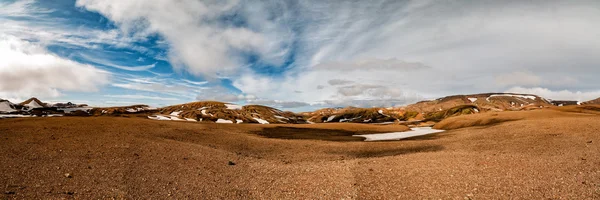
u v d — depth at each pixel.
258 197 13.48
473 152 24.62
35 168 15.87
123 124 42.69
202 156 22.98
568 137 28.86
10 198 11.40
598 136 27.84
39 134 27.55
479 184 14.45
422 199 12.82
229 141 36.88
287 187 15.05
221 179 16.44
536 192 12.89
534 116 64.94
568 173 15.58
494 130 40.88
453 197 12.85
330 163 22.12
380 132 71.69
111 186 13.83
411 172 17.48
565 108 95.38
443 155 23.27
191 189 14.26
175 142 29.55
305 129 70.75
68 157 18.95
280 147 34.16
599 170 15.84
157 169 17.64
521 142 28.59
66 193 12.48
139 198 12.55
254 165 21.06
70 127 34.69
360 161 22.31
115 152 21.50
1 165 15.79
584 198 11.88
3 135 25.44
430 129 82.56
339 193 13.92
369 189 14.45
